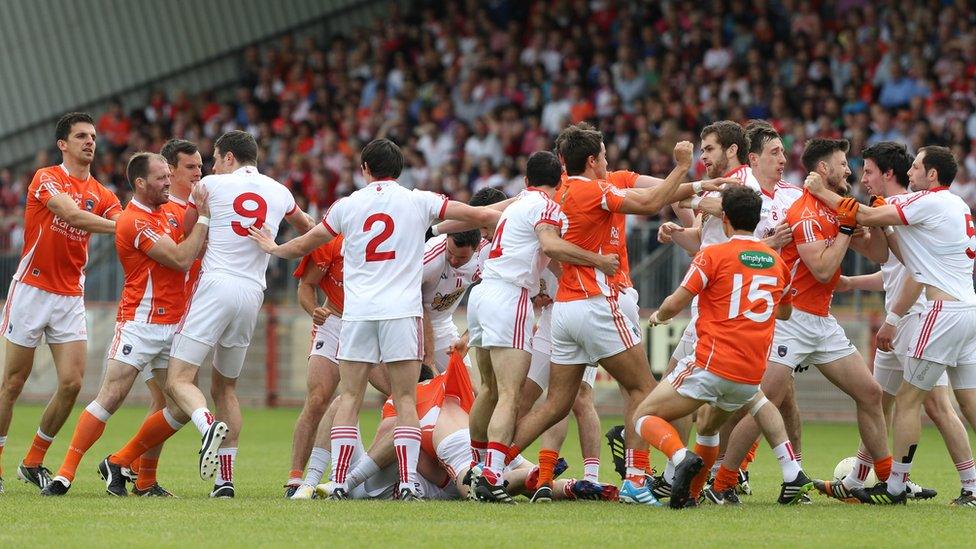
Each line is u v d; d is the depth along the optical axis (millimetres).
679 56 86188
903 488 31266
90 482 36031
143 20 102500
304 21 105250
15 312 34406
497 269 30922
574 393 30844
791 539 24281
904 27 80312
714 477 33312
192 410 30391
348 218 30594
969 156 72125
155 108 99812
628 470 30828
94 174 96062
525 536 24203
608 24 92625
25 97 101500
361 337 30422
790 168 74250
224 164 32688
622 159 79062
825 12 87562
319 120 93375
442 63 96125
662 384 29219
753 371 28375
